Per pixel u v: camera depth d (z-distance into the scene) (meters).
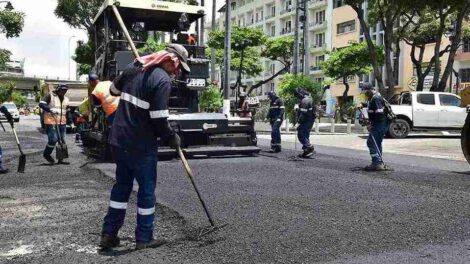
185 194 6.86
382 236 4.73
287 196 6.71
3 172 9.42
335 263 3.98
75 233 5.04
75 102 22.36
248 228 5.00
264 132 25.55
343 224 5.17
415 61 29.03
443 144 16.98
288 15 64.38
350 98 50.25
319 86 27.42
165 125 4.39
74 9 32.81
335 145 16.69
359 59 37.06
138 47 11.76
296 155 12.31
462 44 37.25
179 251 4.33
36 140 17.80
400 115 20.33
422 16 27.38
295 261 4.03
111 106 6.95
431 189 7.27
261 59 69.69
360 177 8.53
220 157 11.73
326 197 6.64
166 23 12.08
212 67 35.03
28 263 4.12
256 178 8.38
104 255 4.31
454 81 38.50
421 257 4.14
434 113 20.27
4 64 18.23
